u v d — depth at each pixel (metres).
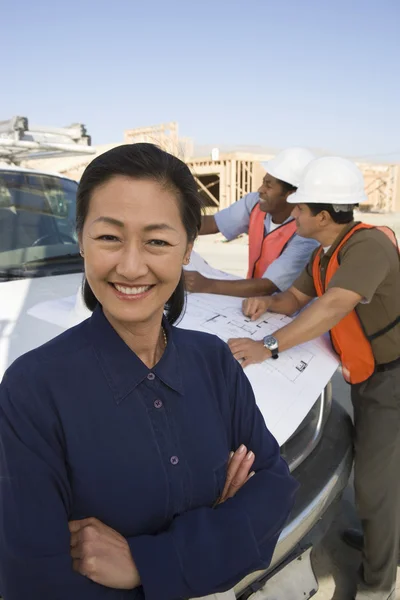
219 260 12.49
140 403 1.02
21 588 0.92
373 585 2.24
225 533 1.05
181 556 0.99
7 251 2.87
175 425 1.06
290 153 2.83
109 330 1.03
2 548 0.92
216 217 3.53
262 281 2.67
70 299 2.28
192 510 1.07
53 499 0.94
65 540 0.94
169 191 0.95
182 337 1.20
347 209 2.09
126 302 0.97
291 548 1.68
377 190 27.45
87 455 0.97
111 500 0.98
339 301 1.95
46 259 2.90
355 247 2.03
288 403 1.76
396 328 2.10
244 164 19.61
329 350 2.25
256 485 1.17
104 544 0.96
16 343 1.85
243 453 1.19
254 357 1.89
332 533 2.73
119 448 0.99
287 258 2.74
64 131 4.24
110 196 0.92
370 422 2.16
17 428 0.94
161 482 1.02
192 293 2.46
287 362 1.97
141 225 0.92
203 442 1.09
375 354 2.14
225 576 1.03
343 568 2.49
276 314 2.35
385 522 2.14
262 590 1.62
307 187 2.12
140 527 1.01
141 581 0.96
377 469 2.13
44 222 3.16
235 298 2.52
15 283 2.56
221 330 2.05
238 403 1.25
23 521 0.92
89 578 0.94
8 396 0.95
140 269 0.93
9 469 0.93
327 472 1.91
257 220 3.12
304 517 1.72
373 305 2.09
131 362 1.01
